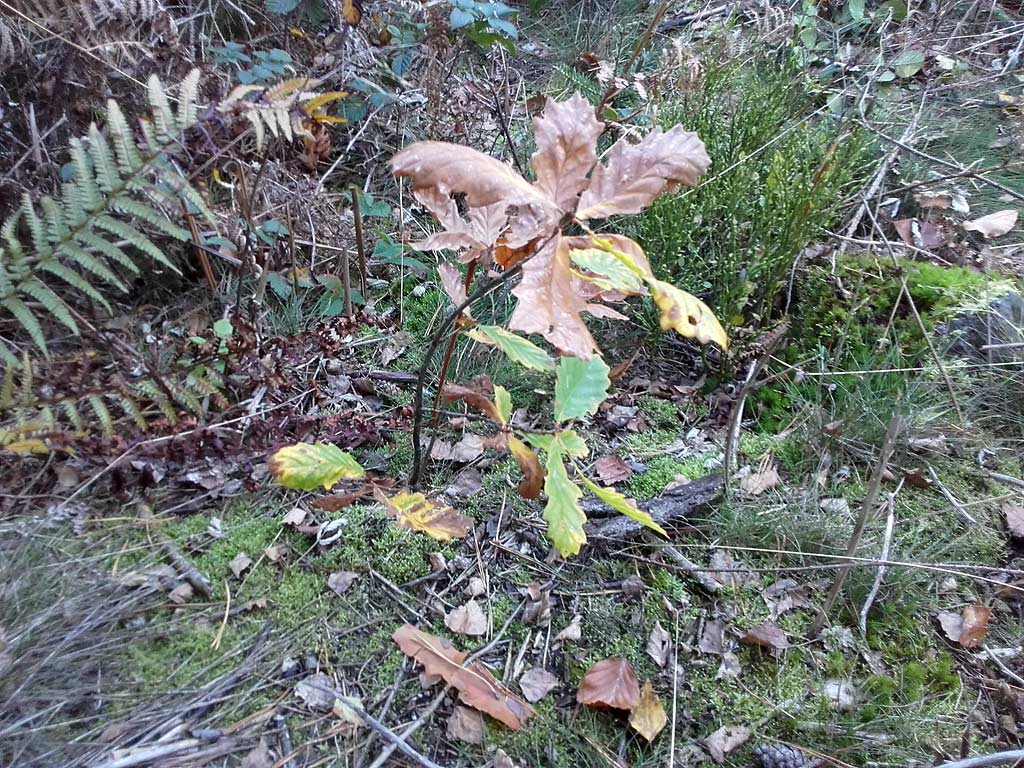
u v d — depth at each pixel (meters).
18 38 0.84
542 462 0.85
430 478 0.83
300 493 0.79
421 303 1.03
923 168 1.22
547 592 0.74
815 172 0.96
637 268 0.49
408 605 0.72
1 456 0.74
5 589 0.63
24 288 0.65
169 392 0.73
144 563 0.71
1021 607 0.77
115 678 0.63
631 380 0.98
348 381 0.92
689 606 0.75
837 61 1.43
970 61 1.49
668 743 0.65
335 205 1.10
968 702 0.70
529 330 0.45
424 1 1.17
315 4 1.15
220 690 0.64
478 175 0.48
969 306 0.98
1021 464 0.89
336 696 0.65
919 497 0.86
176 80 0.92
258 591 0.71
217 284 0.96
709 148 1.01
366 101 1.11
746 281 0.91
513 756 0.63
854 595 0.76
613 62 1.43
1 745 0.56
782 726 0.67
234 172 0.94
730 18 1.28
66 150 0.88
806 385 0.95
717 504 0.83
